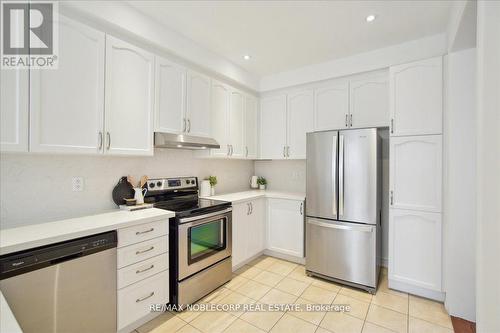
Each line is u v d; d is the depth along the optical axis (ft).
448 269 6.79
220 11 6.76
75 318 4.93
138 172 8.03
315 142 9.11
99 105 6.00
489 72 3.48
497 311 3.38
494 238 3.41
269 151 11.96
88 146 5.82
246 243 9.92
